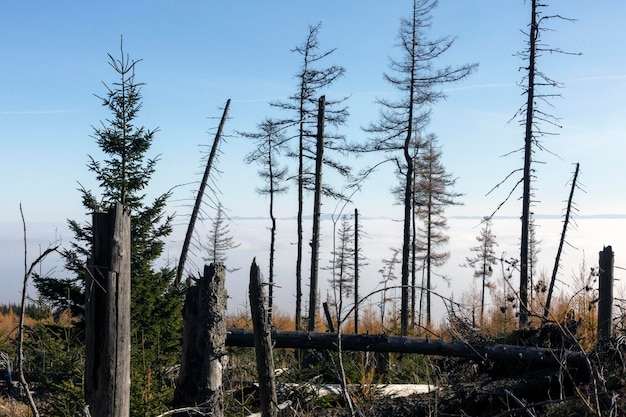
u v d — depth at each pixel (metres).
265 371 6.41
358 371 9.41
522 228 21.48
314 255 23.17
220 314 6.62
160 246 11.59
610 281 9.70
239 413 7.98
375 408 7.38
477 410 7.66
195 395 6.43
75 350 8.48
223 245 30.09
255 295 6.43
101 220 5.29
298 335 9.45
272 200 27.92
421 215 36.47
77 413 6.62
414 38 26.45
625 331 8.69
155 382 7.87
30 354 9.25
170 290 11.44
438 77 26.16
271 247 27.73
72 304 10.77
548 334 8.92
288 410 7.11
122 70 12.14
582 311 9.60
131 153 11.91
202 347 6.50
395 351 9.16
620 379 6.60
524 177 21.59
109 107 12.11
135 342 9.08
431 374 9.72
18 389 8.32
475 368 9.20
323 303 13.84
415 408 7.31
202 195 18.20
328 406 8.12
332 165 24.77
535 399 7.93
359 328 16.25
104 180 11.73
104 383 5.16
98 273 5.23
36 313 10.30
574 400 6.43
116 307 5.23
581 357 7.83
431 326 18.36
